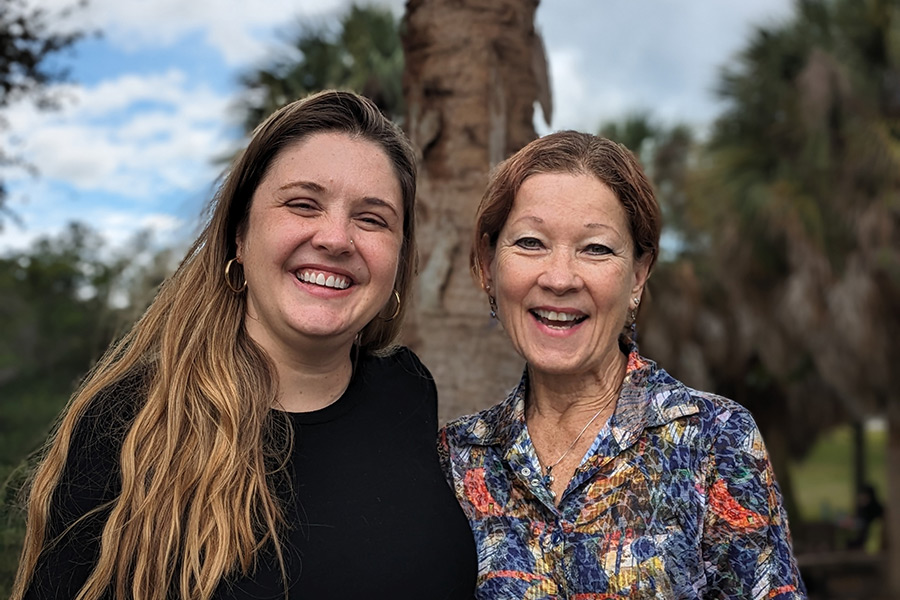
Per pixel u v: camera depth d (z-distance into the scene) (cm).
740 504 164
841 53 926
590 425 183
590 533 168
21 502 195
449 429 198
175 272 193
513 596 171
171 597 155
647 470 170
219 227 182
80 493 158
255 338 184
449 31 291
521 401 187
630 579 163
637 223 178
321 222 171
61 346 627
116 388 173
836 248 933
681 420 171
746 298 1007
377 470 178
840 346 950
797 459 1263
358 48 688
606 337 178
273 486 166
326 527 165
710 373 1113
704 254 1077
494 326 285
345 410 187
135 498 158
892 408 996
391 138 186
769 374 1094
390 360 212
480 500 183
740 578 163
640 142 1160
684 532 165
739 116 991
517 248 179
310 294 172
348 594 160
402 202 188
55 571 155
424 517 174
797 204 926
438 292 285
